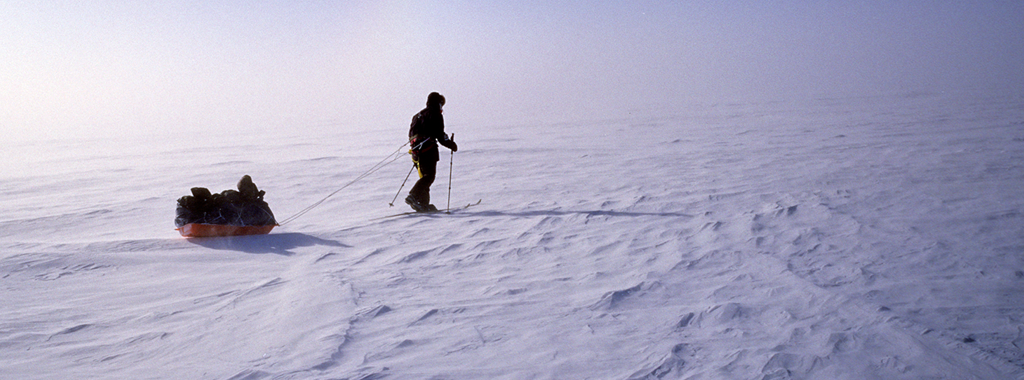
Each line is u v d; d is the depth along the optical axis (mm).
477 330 3182
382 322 3348
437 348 2930
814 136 21266
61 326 3449
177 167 20688
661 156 15789
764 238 5230
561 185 10445
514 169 14086
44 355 3000
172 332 3318
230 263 5016
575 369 2621
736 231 5562
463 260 4918
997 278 3861
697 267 4402
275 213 9234
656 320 3271
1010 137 16438
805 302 3455
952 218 5809
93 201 11930
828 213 6266
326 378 2562
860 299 3453
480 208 8047
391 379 2545
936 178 8742
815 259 4477
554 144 23828
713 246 5023
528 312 3492
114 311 3740
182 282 4422
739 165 12414
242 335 3221
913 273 4023
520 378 2533
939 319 3115
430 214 7539
